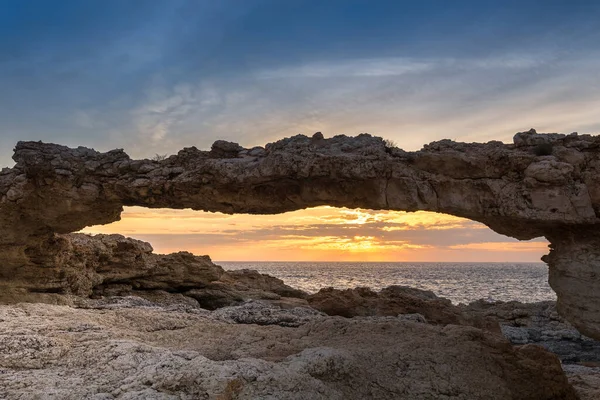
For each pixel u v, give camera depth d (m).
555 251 12.27
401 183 12.30
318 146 12.88
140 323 13.70
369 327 13.38
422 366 10.66
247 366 8.64
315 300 24.16
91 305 18.11
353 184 12.70
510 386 11.08
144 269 24.88
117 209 16.92
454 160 12.08
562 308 11.99
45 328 11.27
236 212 14.79
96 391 8.20
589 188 11.25
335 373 9.42
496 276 145.75
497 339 12.88
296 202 13.59
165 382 8.12
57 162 15.30
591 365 22.30
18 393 7.89
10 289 18.02
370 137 12.98
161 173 14.67
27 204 15.96
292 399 8.03
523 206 11.51
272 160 12.80
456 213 12.36
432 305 22.73
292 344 12.01
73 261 20.72
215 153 14.51
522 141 11.91
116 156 15.59
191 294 27.19
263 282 32.06
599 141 11.28
